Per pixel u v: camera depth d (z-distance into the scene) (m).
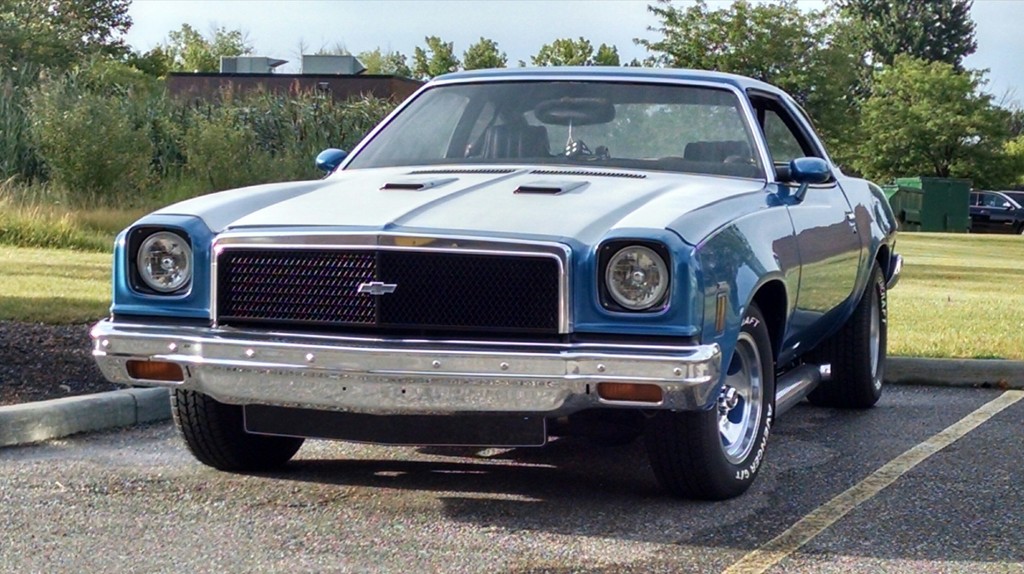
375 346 4.70
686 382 4.51
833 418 7.40
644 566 4.43
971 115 62.34
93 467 5.80
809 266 6.03
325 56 45.56
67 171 21.58
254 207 5.30
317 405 4.83
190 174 24.67
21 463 5.84
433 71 68.50
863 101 66.12
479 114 6.36
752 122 6.12
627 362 4.53
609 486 5.58
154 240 5.10
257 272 4.91
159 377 5.06
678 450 5.08
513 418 4.81
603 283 4.63
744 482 5.37
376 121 27.50
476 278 4.69
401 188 5.45
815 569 4.43
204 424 5.53
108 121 21.94
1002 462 6.14
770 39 43.53
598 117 6.19
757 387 5.48
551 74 6.47
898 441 6.68
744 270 5.03
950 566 4.48
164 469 5.80
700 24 44.12
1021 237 35.34
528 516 5.07
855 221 7.09
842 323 7.28
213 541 4.67
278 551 4.56
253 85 40.84
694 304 4.60
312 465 5.95
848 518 5.09
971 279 18.17
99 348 5.10
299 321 4.85
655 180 5.64
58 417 6.40
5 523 4.85
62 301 10.47
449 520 5.00
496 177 5.63
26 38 51.09
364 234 4.74
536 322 4.65
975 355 9.06
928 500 5.39
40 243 17.41
